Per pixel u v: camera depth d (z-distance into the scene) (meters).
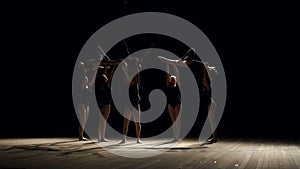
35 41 8.29
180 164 2.60
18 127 7.85
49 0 8.01
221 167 2.47
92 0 8.12
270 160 2.85
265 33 8.43
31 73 8.55
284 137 5.68
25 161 2.72
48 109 8.83
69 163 2.63
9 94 8.53
